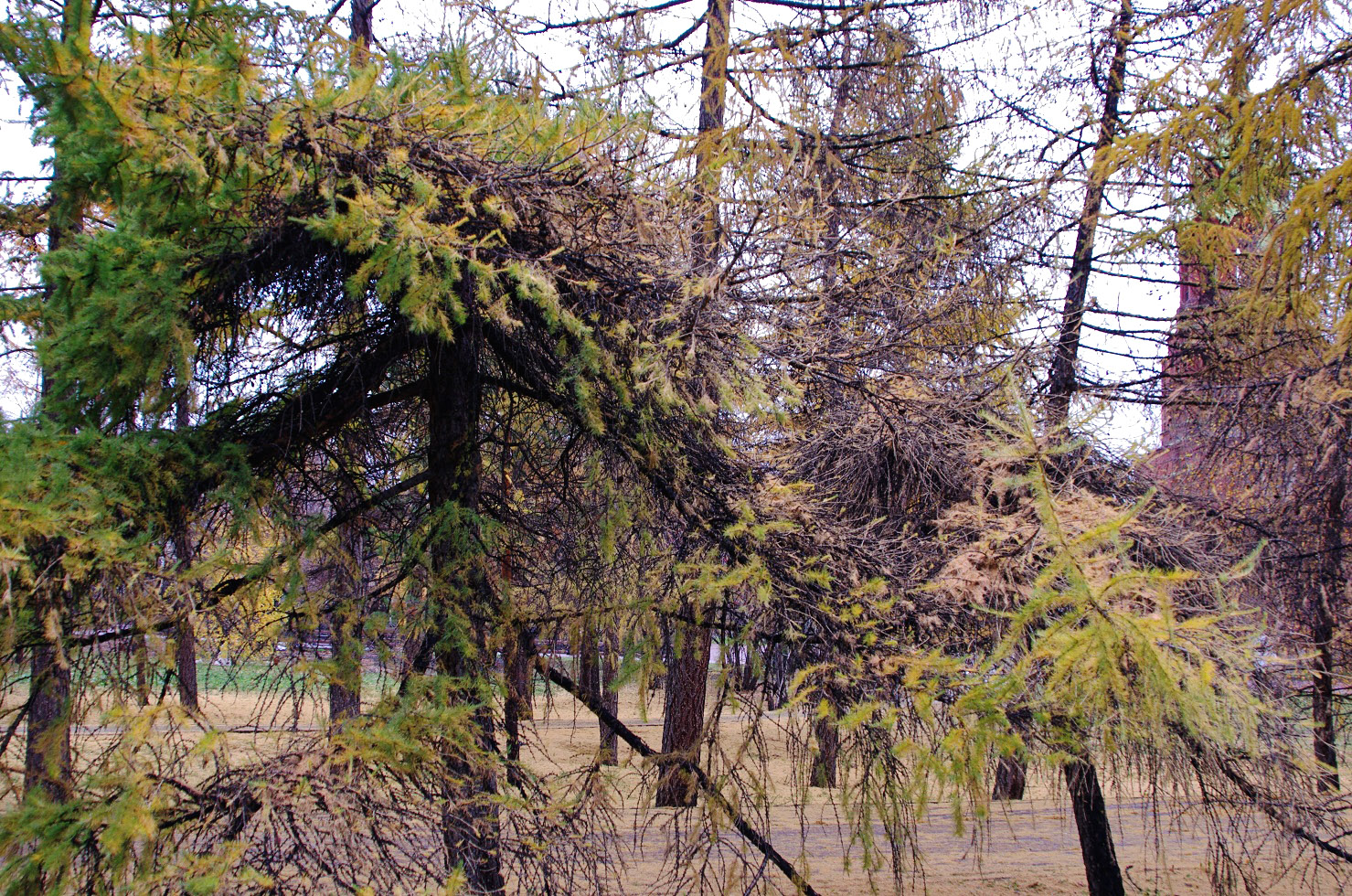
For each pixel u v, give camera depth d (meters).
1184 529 5.17
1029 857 7.94
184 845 2.38
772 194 4.61
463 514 3.80
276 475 3.84
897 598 3.68
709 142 4.89
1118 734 2.79
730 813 3.44
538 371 4.19
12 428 2.55
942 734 3.02
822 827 8.41
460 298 3.44
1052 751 3.02
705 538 3.95
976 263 6.48
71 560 2.43
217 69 2.73
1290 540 6.63
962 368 5.88
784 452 4.96
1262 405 6.70
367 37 7.10
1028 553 3.47
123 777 2.27
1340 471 6.69
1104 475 5.62
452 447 4.20
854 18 7.78
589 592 4.26
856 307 5.12
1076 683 2.23
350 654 3.10
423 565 3.73
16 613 2.42
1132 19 7.43
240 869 2.28
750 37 7.33
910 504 5.05
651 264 3.77
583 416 3.91
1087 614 2.21
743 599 3.79
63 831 2.17
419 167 3.33
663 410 3.74
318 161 2.97
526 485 4.87
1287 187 6.17
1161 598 2.12
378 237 2.98
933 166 7.63
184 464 3.07
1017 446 2.42
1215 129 6.01
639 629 3.79
